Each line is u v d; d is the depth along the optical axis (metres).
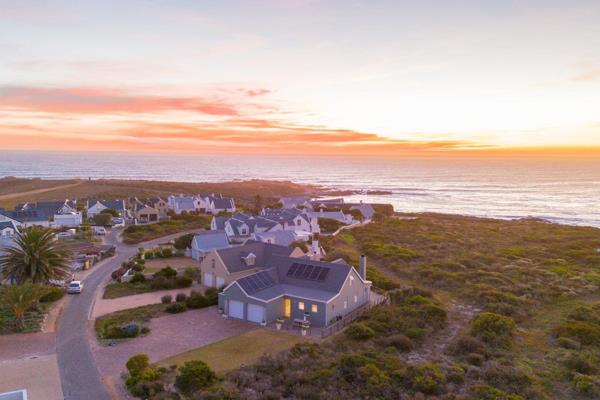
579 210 187.12
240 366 33.94
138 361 31.70
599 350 39.44
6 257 51.41
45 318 44.38
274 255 54.78
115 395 29.17
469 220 144.25
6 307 42.81
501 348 39.56
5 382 30.98
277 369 32.75
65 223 103.19
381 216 141.88
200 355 36.31
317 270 49.88
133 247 84.12
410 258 78.75
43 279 50.78
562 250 88.38
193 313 47.62
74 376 32.03
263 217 103.06
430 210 187.00
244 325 44.22
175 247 79.56
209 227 103.75
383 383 30.27
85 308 48.31
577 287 60.84
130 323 42.31
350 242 96.12
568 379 33.69
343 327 44.31
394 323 44.06
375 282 61.12
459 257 80.31
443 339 42.00
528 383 32.09
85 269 66.12
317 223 106.81
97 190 185.88
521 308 51.41
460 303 55.09
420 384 30.42
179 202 128.62
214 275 56.47
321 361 34.31
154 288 56.00
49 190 183.75
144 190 194.00
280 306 46.38
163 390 28.97
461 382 31.97
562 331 43.25
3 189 187.12
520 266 73.12
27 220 98.88
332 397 28.47
